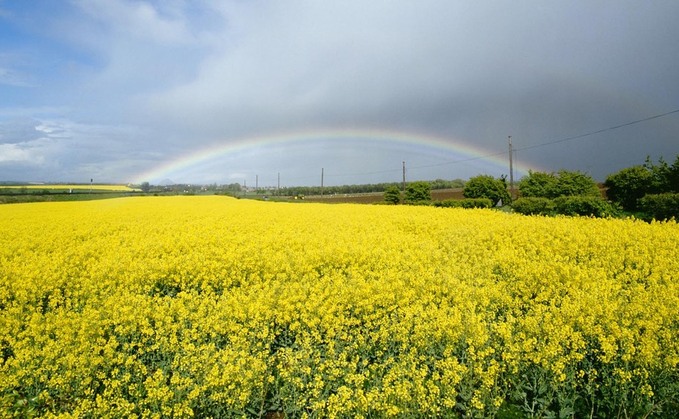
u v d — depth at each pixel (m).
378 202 59.91
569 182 41.34
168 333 8.04
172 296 11.62
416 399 5.94
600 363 7.20
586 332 7.19
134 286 10.85
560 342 6.87
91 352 7.16
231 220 23.81
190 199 51.00
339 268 13.08
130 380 6.92
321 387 6.19
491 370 6.12
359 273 11.94
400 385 5.80
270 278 11.76
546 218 22.36
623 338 6.80
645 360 6.27
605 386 6.37
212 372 6.04
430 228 19.89
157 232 19.11
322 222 22.83
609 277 11.75
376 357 7.69
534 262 12.22
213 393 6.03
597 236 15.20
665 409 6.26
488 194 50.06
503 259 12.66
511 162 53.41
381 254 13.48
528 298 10.13
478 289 9.55
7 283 10.80
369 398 5.64
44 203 40.28
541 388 6.28
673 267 11.84
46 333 7.95
